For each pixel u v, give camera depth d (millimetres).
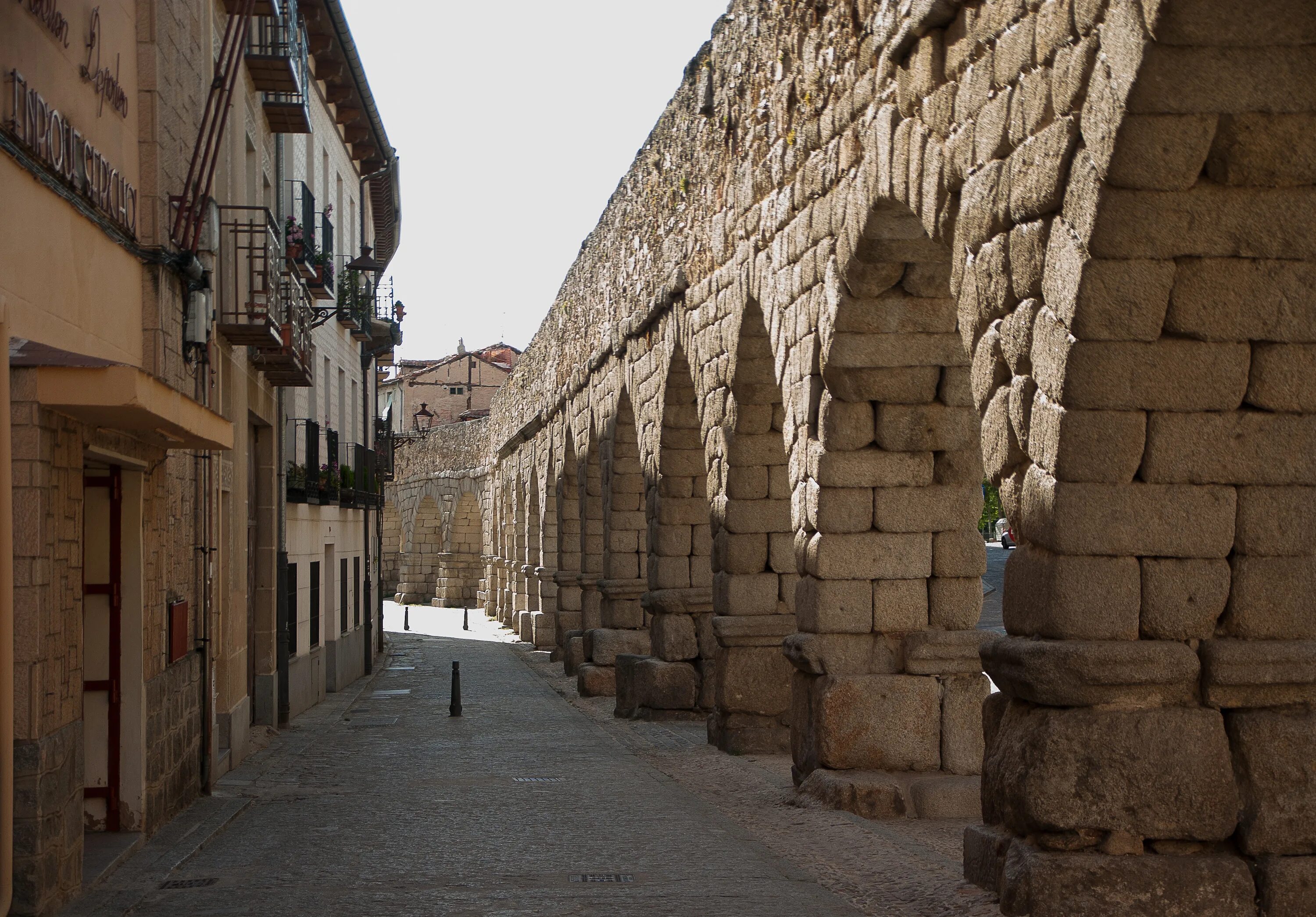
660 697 19766
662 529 19484
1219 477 7301
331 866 9602
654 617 20344
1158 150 6672
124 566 10086
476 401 80625
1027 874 7203
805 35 12188
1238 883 7137
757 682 15820
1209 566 7336
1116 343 7113
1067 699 7312
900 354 11641
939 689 12148
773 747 15734
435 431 66000
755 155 14039
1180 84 6453
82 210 8930
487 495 54875
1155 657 7246
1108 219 6863
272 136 18578
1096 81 6805
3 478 7238
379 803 12602
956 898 7875
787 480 15477
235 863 9711
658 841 10453
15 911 7473
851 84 10852
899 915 7816
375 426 33906
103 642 10094
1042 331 7469
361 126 28062
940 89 8836
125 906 8133
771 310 13539
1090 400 7199
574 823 11352
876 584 12234
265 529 18469
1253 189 6848
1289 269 7027
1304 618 7352
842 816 11312
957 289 8641
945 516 12188
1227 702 7312
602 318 24688
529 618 40438
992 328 8195
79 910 8008
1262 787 7223
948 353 11648
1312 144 6668
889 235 10508
